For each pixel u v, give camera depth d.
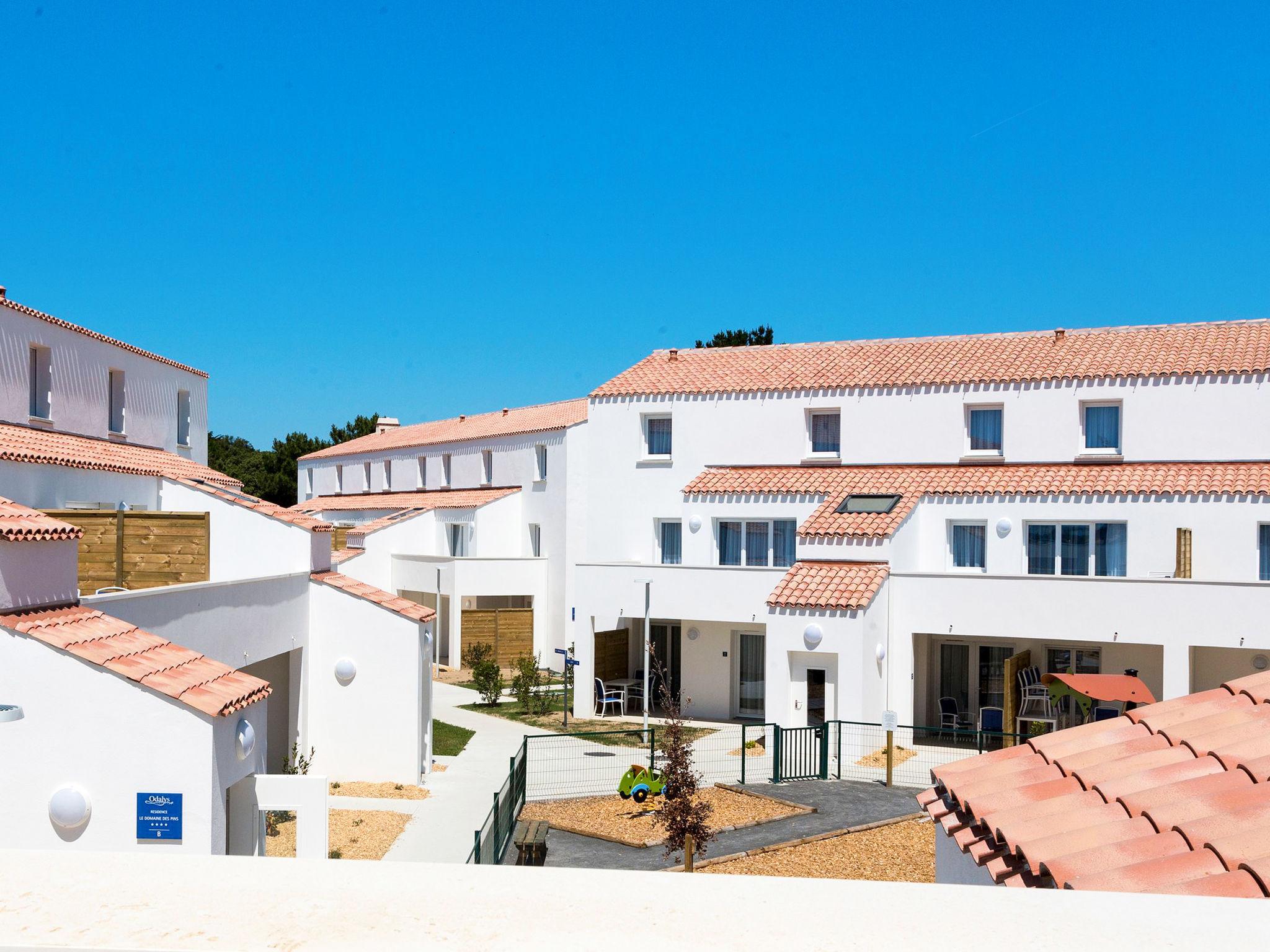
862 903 2.87
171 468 26.86
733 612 30.06
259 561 22.78
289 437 88.06
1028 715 26.72
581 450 42.72
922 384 31.36
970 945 2.57
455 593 42.25
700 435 33.88
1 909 2.69
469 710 33.16
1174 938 2.64
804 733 25.30
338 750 22.16
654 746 25.66
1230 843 6.31
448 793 21.56
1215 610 24.64
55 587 12.84
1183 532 26.00
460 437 51.47
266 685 13.42
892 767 23.50
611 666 32.94
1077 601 25.83
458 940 2.54
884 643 26.95
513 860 16.72
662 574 30.92
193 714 11.66
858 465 32.00
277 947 2.47
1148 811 7.33
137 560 18.92
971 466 30.59
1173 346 30.64
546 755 25.95
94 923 2.60
